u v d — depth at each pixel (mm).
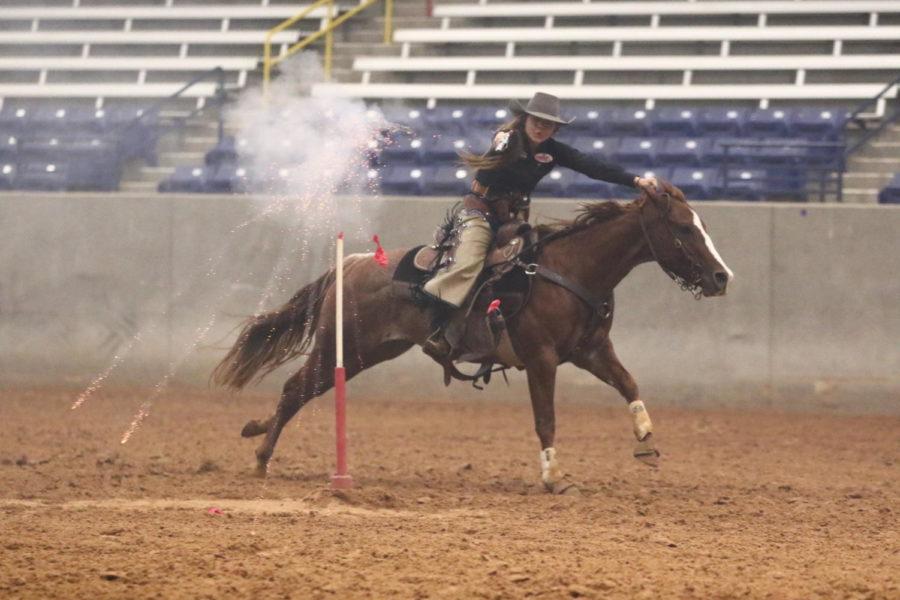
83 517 9375
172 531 8695
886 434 15836
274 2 28062
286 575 7301
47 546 8047
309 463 13000
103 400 18297
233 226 19422
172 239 19609
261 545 8156
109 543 8164
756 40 24344
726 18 25328
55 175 23484
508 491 11203
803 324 17734
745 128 22469
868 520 9867
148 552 7895
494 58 25188
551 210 18406
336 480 10641
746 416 17328
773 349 17812
